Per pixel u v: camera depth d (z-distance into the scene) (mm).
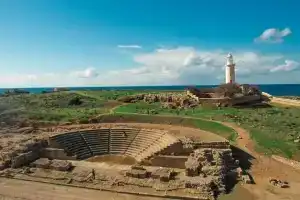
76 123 95000
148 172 56719
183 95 131375
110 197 49500
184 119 93812
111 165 65375
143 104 124688
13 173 60062
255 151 69188
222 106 115500
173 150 65000
